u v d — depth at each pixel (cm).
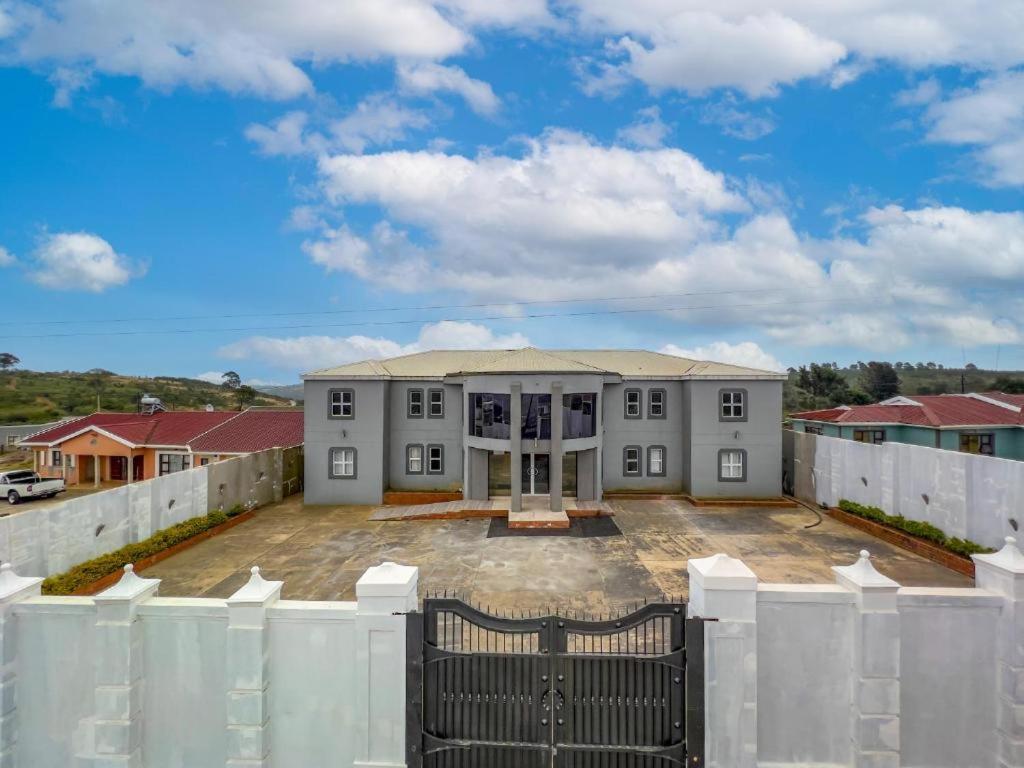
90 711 694
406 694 677
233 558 1645
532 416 2230
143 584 714
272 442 3192
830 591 672
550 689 676
